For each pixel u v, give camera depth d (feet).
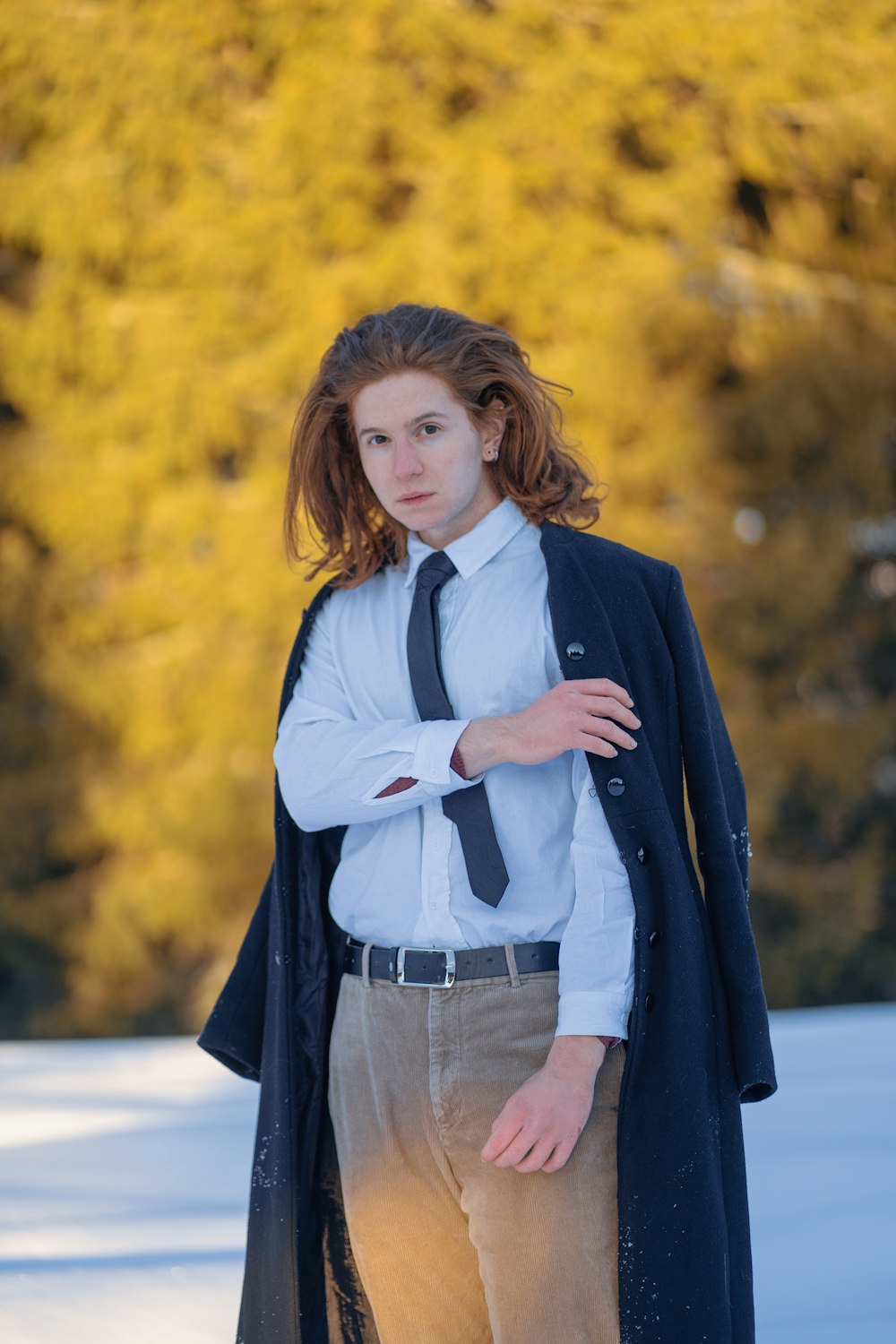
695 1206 8.95
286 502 10.67
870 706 62.49
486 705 9.66
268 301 61.00
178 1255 13.85
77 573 61.46
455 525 10.08
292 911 10.32
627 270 60.03
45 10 62.03
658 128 61.36
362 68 60.49
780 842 62.28
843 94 62.23
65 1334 11.76
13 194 61.62
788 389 60.64
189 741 60.85
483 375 9.81
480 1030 9.29
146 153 61.67
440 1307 9.73
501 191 59.57
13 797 61.00
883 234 64.13
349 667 10.16
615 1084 9.20
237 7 61.93
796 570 60.03
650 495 60.80
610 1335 8.98
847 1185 16.99
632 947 9.15
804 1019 30.76
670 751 9.71
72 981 61.31
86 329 61.26
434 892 9.46
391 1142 9.49
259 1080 10.99
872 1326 12.32
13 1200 16.53
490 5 62.59
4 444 61.77
